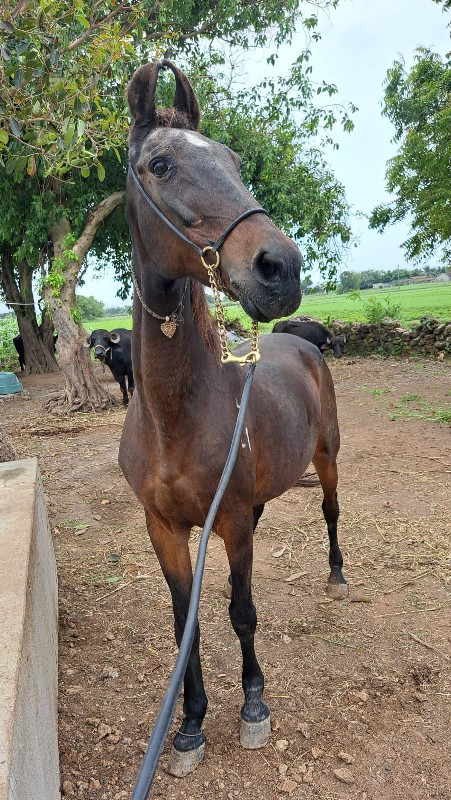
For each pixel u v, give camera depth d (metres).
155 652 2.95
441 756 2.23
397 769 2.18
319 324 12.86
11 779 1.17
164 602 3.44
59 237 9.80
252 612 2.26
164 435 1.99
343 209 11.45
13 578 2.01
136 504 5.09
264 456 2.43
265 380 2.74
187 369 1.93
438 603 3.32
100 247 12.01
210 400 2.03
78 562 4.01
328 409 3.44
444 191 10.91
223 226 1.59
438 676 2.69
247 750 2.30
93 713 2.51
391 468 5.64
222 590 3.56
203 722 2.47
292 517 4.66
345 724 2.41
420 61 11.79
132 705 2.57
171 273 1.77
